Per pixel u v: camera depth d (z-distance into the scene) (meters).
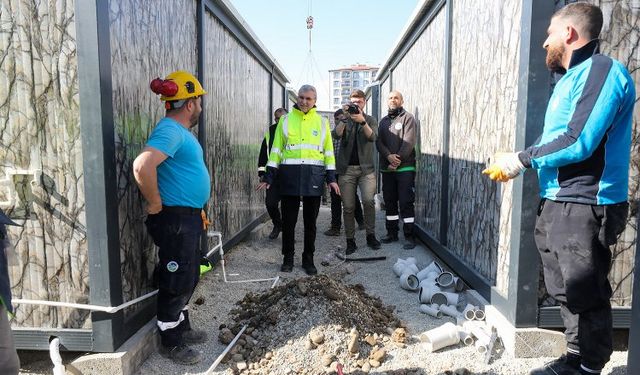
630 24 2.76
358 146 5.53
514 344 2.82
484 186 3.70
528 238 2.81
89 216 2.55
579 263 2.17
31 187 2.59
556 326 2.84
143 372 2.72
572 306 2.25
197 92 2.85
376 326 3.24
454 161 4.62
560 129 2.24
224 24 5.12
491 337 2.93
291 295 3.27
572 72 2.20
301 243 6.33
